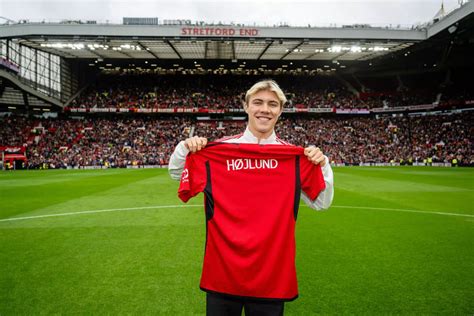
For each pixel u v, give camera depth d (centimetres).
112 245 650
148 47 3409
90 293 430
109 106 4319
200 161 242
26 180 2114
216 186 237
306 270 509
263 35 3023
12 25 2888
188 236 718
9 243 668
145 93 4634
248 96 246
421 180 1998
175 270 511
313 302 402
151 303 402
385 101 4597
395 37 3052
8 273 502
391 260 557
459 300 409
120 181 2022
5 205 1142
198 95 4688
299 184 234
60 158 3669
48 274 498
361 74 4812
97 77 4806
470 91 4350
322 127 4538
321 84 5022
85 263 545
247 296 218
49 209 1060
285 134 4403
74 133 4119
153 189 1605
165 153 3928
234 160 238
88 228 796
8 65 3133
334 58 3953
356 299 410
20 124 3991
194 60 4178
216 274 223
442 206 1102
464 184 1772
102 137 4128
